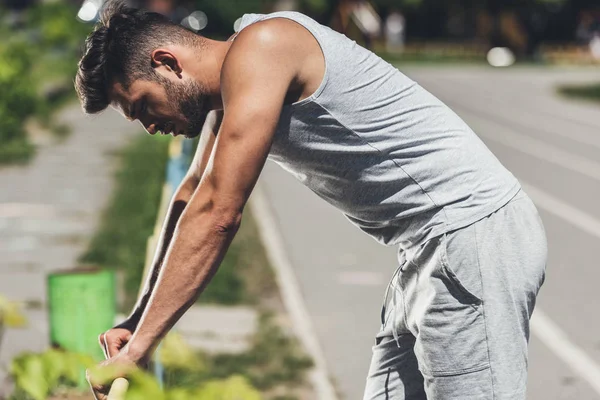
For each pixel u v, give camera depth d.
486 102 27.77
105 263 8.71
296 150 2.92
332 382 6.09
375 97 2.87
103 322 5.03
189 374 5.39
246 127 2.70
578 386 6.16
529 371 6.41
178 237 2.72
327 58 2.82
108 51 2.78
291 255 9.52
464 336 2.94
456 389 2.97
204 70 2.82
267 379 5.96
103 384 2.31
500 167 3.02
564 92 32.03
